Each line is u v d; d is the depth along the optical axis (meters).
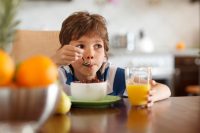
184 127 0.75
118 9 4.02
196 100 1.11
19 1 0.66
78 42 1.27
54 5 3.79
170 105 1.02
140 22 4.10
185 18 4.24
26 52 1.70
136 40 4.04
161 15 4.16
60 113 0.88
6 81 0.60
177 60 3.73
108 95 1.14
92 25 1.27
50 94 0.63
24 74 0.61
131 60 3.52
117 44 3.74
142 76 1.04
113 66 1.42
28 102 0.60
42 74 0.62
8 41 0.65
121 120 0.82
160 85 1.19
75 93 1.01
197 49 3.97
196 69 3.80
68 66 1.29
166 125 0.77
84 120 0.82
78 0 3.87
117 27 4.03
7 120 0.60
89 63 1.27
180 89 3.75
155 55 3.60
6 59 0.60
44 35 1.76
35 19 3.75
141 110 0.95
